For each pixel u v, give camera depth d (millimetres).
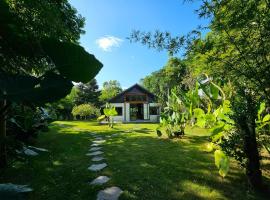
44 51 479
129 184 4027
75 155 6270
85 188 3873
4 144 1005
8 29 605
